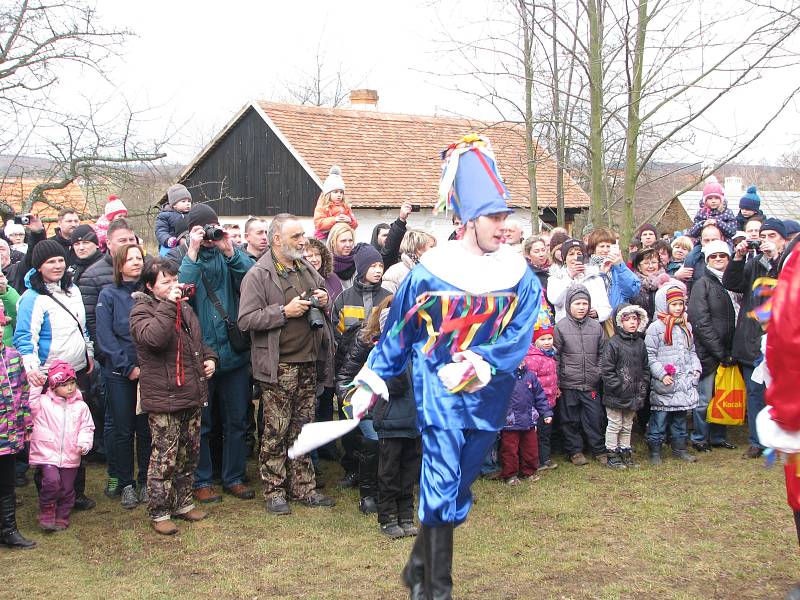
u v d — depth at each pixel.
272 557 4.42
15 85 13.20
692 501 5.27
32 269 5.41
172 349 4.82
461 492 3.53
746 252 6.16
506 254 3.66
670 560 4.27
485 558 4.34
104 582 4.10
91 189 14.09
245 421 5.55
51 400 4.89
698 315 6.48
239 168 19.73
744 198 7.90
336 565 4.29
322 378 5.54
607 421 6.27
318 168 17.58
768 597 3.80
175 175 21.38
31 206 13.62
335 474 6.12
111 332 5.25
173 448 4.88
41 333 5.26
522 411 5.71
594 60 8.20
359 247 5.75
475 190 3.56
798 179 13.35
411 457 4.86
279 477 5.21
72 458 4.89
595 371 6.22
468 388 3.40
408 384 4.76
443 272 3.54
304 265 5.38
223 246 5.47
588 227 8.95
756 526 4.78
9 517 4.59
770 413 3.26
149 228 16.05
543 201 17.47
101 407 6.30
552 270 6.55
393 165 18.39
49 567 4.31
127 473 5.36
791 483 3.35
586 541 4.59
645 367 6.18
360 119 19.66
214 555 4.46
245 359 5.46
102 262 5.83
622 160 9.77
